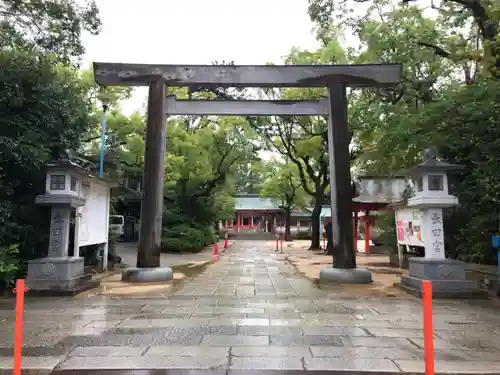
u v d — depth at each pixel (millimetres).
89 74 18891
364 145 22172
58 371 4836
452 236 13898
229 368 4902
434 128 12359
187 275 14086
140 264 12516
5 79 11094
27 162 11172
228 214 39844
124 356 5324
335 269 12258
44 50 14133
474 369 4875
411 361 5160
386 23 15789
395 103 16875
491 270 12227
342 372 4789
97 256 14594
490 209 12461
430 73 16375
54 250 10461
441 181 10328
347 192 12680
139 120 23797
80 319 7359
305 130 24500
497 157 11070
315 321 7246
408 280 10539
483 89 11344
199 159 27938
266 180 47562
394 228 18094
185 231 27516
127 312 7953
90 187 13250
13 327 6836
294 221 61781
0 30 12898
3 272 9758
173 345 5785
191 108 13477
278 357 5293
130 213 37844
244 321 7211
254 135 29047
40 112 11953
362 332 6512
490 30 12555
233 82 13125
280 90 22703
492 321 7277
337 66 13102
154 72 13086
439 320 7340
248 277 13547
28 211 11500
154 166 12750
